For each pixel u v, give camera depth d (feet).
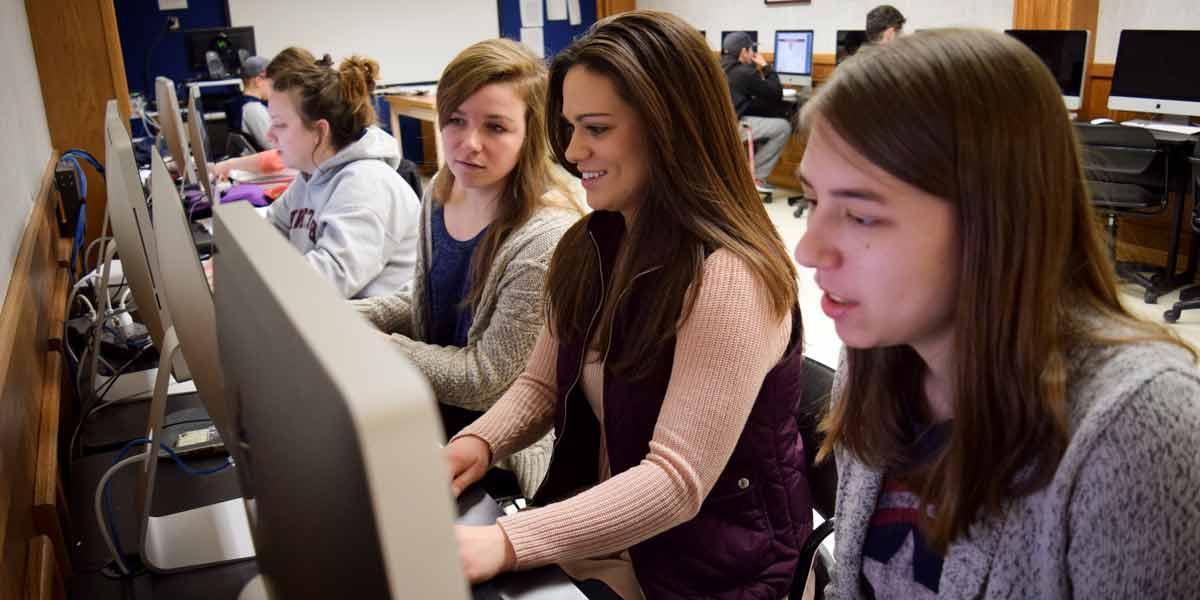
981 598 2.48
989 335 2.21
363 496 1.26
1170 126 15.69
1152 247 16.71
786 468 4.11
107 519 4.32
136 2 25.14
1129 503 2.05
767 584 4.09
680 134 3.86
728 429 3.73
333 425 1.30
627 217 4.19
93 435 5.21
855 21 22.99
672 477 3.65
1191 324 13.50
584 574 4.18
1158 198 14.38
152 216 4.43
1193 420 2.02
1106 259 2.34
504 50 5.34
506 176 5.46
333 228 7.25
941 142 2.10
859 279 2.27
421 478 1.27
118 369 6.20
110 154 5.66
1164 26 16.60
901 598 2.81
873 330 2.33
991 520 2.40
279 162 12.57
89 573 3.95
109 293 7.58
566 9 30.83
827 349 12.56
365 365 1.31
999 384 2.25
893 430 2.75
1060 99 2.19
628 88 3.82
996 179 2.12
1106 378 2.15
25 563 3.62
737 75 22.03
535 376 4.62
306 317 1.47
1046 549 2.25
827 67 24.04
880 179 2.17
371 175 7.43
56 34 11.09
